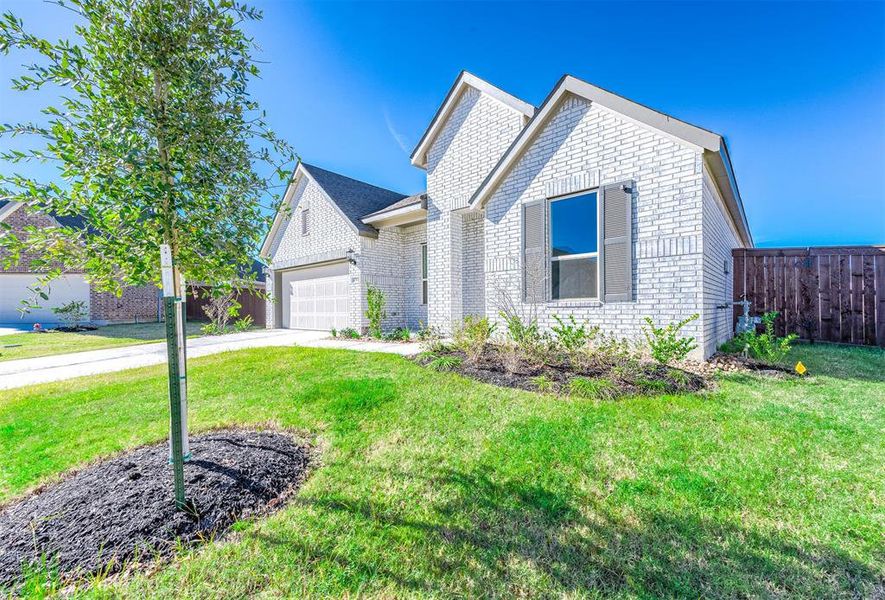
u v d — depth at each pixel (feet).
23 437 11.75
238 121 9.52
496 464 9.30
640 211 20.30
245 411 13.56
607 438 10.62
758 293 31.40
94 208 7.89
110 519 7.16
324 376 18.67
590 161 22.03
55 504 7.68
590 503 7.68
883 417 11.89
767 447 9.89
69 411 14.28
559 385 15.66
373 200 49.80
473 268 35.58
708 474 8.59
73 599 5.55
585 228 22.57
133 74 8.05
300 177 48.98
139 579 5.92
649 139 19.97
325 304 47.29
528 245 24.70
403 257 44.73
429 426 11.84
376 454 10.00
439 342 25.81
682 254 19.03
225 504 7.71
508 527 7.00
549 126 23.76
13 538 6.74
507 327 24.59
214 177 9.16
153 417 13.47
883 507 7.41
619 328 20.97
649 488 8.13
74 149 7.39
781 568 5.95
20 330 52.42
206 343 34.27
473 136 33.58
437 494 8.09
